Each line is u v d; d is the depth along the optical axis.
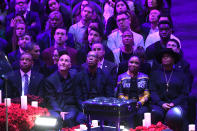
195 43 32.03
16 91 20.09
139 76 19.81
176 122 13.53
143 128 14.18
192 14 37.31
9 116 14.41
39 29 26.66
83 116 19.38
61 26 24.94
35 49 22.27
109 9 27.66
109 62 22.11
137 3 27.55
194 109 19.12
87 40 24.50
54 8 26.78
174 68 19.78
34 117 14.82
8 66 14.64
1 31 26.59
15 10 27.53
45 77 22.23
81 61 23.30
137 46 23.73
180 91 19.36
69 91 20.19
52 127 13.55
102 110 12.62
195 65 28.77
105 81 20.05
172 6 39.75
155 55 21.33
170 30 22.84
